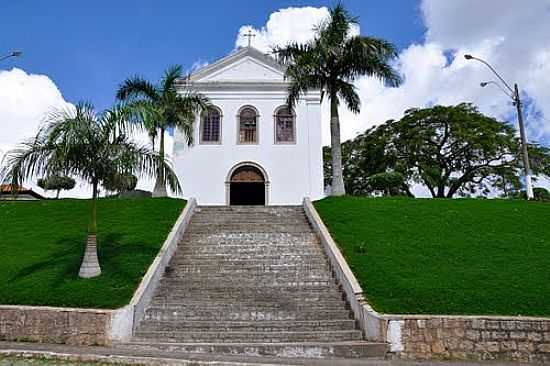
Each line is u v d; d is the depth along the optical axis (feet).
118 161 34.09
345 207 51.88
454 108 107.45
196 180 78.13
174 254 40.91
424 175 105.29
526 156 59.00
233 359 23.43
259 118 81.15
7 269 35.68
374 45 57.57
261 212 54.70
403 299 29.19
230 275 36.60
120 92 60.80
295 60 60.54
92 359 23.68
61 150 31.99
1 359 23.93
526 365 24.32
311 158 79.51
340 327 29.14
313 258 39.70
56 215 51.47
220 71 84.33
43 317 28.35
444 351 25.40
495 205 51.13
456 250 37.47
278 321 29.55
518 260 34.99
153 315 30.71
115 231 44.86
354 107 62.23
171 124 63.31
